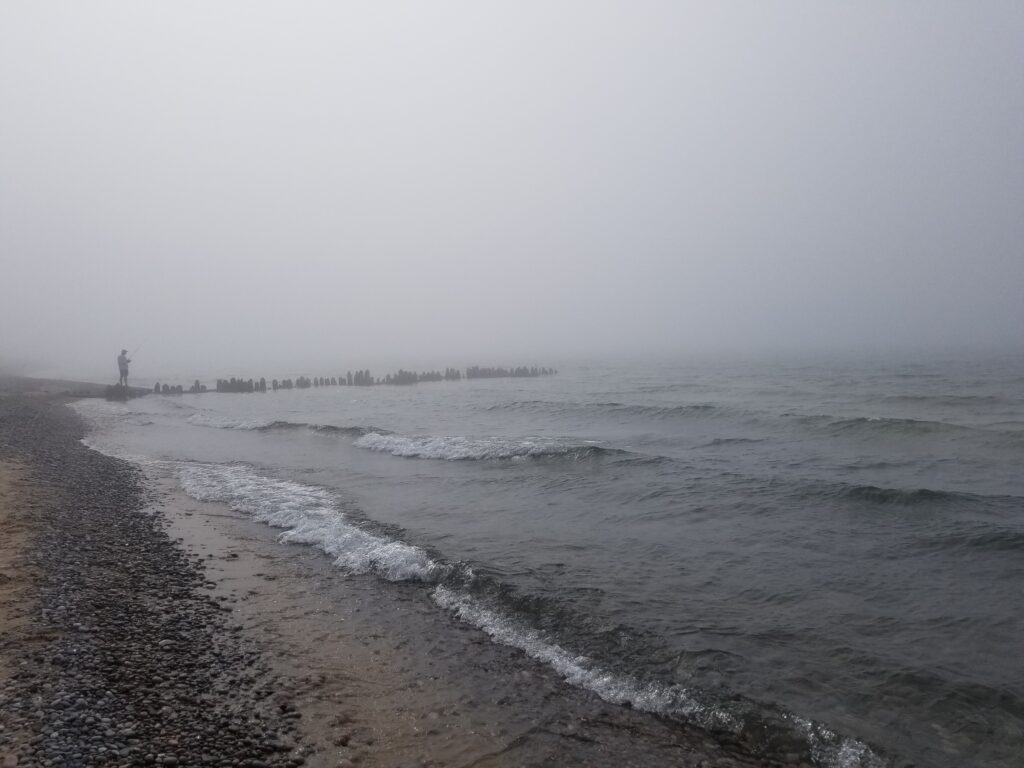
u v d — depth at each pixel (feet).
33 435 70.03
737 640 22.20
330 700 18.42
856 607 24.95
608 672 20.26
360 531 35.73
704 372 212.64
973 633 22.49
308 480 51.24
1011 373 174.91
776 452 61.00
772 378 173.37
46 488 43.09
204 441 74.84
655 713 18.15
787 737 16.83
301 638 22.63
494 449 60.29
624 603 25.50
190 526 37.19
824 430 74.13
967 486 45.37
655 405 100.22
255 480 50.98
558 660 21.17
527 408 103.30
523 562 30.50
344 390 164.35
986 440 63.62
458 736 16.84
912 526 35.35
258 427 86.17
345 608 25.63
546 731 17.13
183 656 20.62
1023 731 16.74
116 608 24.16
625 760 15.90
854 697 18.58
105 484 46.98
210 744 15.75
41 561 28.50
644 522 37.55
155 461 60.18
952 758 15.83
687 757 16.11
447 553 31.83
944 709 17.85
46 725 15.96
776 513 38.78
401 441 67.36
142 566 29.32
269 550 33.27
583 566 29.94
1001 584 27.04
